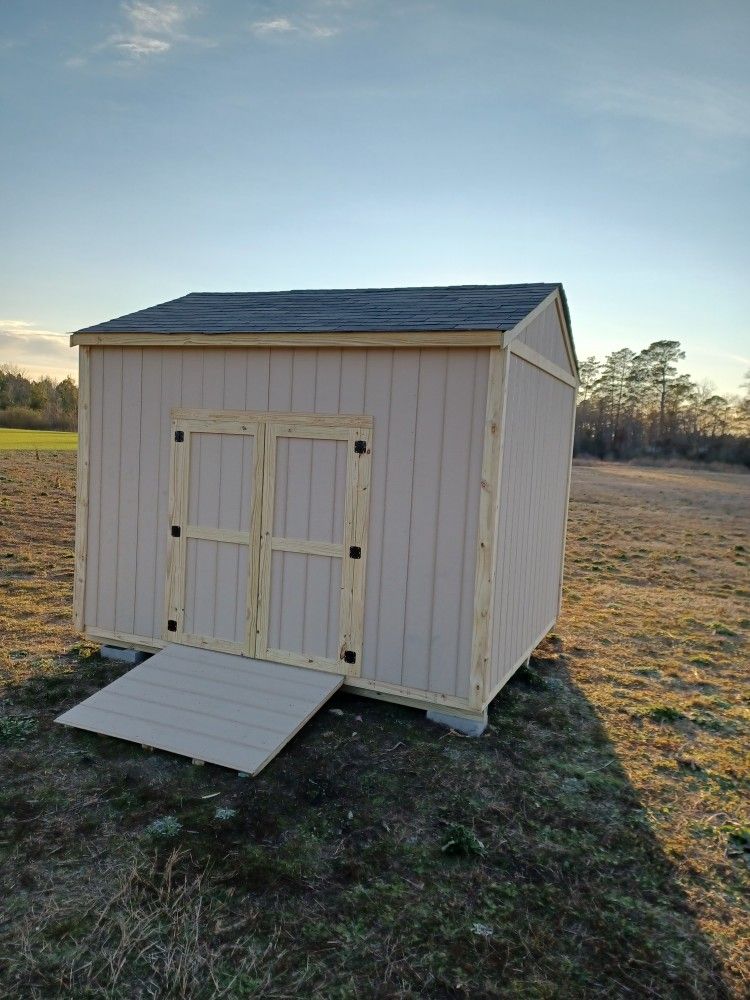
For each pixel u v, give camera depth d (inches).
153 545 219.5
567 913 117.7
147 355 215.6
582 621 323.6
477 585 177.3
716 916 120.0
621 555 511.2
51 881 117.3
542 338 218.7
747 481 1184.8
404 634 187.8
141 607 223.0
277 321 205.5
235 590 208.8
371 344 180.9
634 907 120.8
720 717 214.4
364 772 162.1
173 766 158.9
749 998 101.0
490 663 183.9
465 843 133.0
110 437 223.3
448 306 204.5
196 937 105.5
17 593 309.9
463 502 177.8
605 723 203.8
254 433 202.5
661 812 155.1
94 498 227.3
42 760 159.2
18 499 590.2
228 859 125.7
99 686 205.2
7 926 106.2
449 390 177.3
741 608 363.9
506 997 97.8
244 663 204.2
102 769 156.2
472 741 181.5
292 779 156.4
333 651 197.2
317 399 193.6
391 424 185.0
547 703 215.3
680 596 387.9
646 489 1010.7
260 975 98.7
